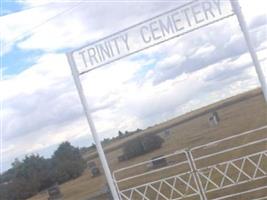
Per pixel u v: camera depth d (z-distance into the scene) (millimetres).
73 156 46906
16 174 44531
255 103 55688
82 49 10844
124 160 48531
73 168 45125
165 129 54969
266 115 46781
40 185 43812
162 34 10227
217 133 49156
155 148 50281
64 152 47094
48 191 41938
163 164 25688
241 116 52719
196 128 55312
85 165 45812
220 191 17344
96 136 11469
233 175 16922
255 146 26797
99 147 11523
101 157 11570
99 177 42156
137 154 49219
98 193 32562
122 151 49906
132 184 25328
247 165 18000
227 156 26594
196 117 59594
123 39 10461
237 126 48062
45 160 45656
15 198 43312
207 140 46688
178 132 55531
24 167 44812
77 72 11062
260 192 15867
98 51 10711
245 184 17250
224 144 30594
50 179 44250
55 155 46750
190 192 13727
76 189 39344
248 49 10242
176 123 59719
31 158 45281
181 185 15539
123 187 25547
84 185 40562
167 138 52969
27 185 43656
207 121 56062
